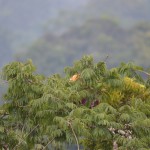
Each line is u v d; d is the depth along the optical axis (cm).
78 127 1989
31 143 2328
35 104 2114
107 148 2298
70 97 2181
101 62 2270
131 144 2027
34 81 2292
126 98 2373
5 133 2214
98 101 2306
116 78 2295
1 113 2362
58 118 2012
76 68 2330
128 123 2136
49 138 2281
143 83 2464
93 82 2252
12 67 2273
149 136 2108
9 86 2266
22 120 2344
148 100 2398
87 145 2366
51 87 2238
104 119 2047
